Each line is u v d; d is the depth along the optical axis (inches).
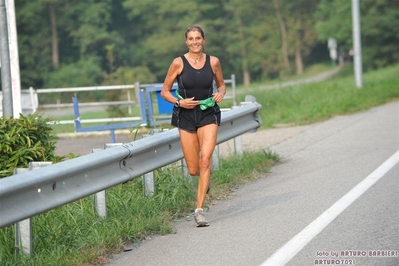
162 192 897.5
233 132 1091.9
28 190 641.6
